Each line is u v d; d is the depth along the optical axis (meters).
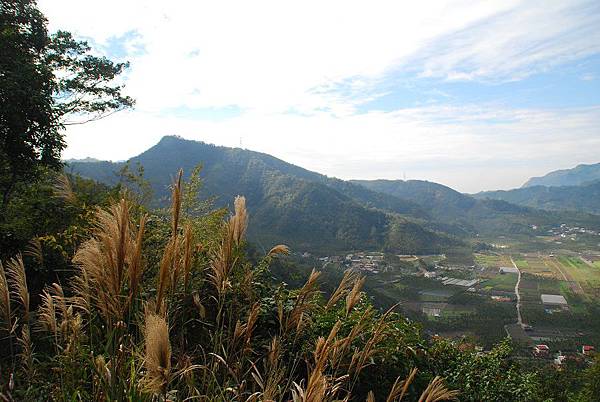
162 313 2.20
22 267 2.55
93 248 2.18
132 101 15.36
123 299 2.30
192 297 3.04
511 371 5.20
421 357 4.55
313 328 3.85
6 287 2.39
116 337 2.16
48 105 9.18
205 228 4.53
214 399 2.30
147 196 5.39
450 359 5.05
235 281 3.49
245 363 2.93
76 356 2.47
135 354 2.14
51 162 9.49
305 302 3.17
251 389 2.85
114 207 2.22
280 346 2.99
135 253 2.13
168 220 4.48
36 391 2.47
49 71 9.57
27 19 10.59
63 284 4.67
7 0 10.30
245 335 2.79
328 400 2.29
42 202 5.91
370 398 2.46
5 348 3.06
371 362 3.23
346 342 2.81
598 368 12.98
